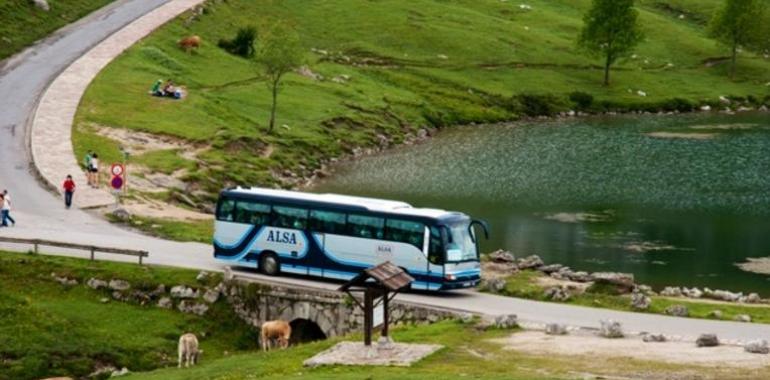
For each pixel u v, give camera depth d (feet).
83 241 365.61
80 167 474.49
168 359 288.10
